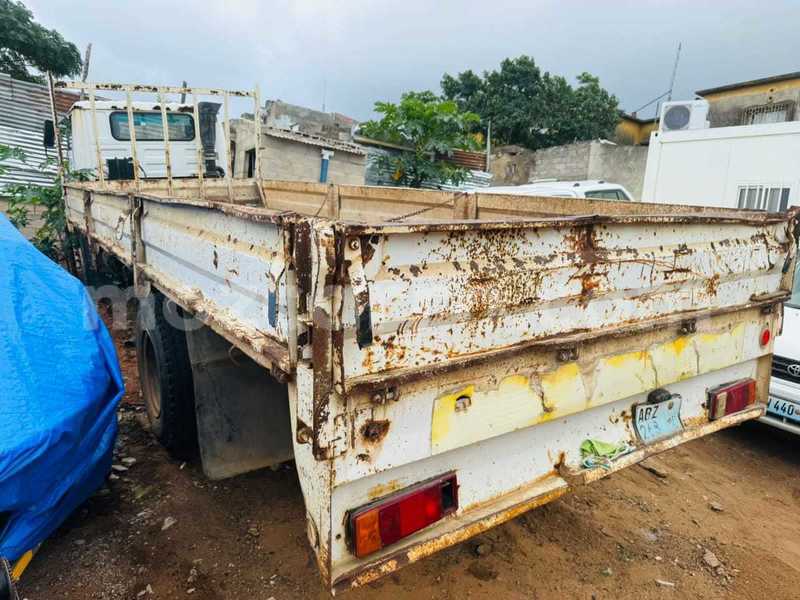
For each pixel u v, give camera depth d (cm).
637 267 204
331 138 1511
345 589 151
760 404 269
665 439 229
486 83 2369
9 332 230
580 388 196
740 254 239
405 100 1345
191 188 578
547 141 2295
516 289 173
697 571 250
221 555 242
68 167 769
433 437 164
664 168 837
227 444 261
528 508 187
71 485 229
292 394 158
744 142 747
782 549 269
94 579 225
